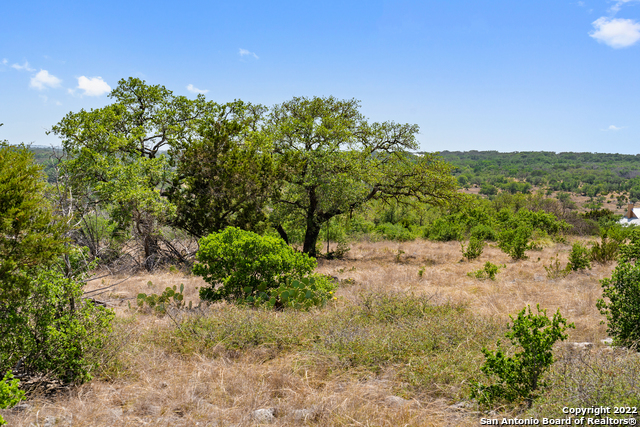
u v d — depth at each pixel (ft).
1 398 11.17
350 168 58.29
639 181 598.34
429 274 41.57
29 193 15.25
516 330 13.08
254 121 63.41
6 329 14.35
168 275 42.75
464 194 66.85
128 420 12.02
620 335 17.57
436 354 16.42
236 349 18.28
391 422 11.64
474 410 12.45
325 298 27.50
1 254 14.11
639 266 18.11
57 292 15.43
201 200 48.57
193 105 57.11
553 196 546.67
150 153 55.93
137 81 54.08
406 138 65.72
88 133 46.96
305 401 13.07
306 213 64.34
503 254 60.08
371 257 64.03
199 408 12.78
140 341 18.58
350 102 66.85
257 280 29.01
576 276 37.40
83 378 15.20
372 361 16.70
